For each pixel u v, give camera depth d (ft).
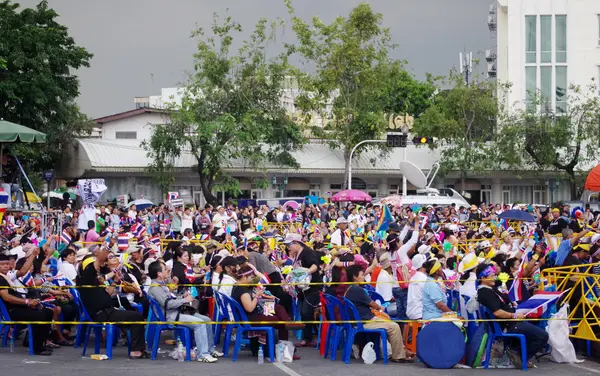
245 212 114.73
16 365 41.42
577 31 203.21
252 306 43.34
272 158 176.55
